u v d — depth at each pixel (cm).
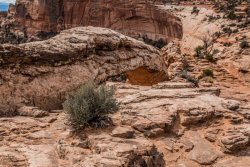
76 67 1421
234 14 9312
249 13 9581
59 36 1512
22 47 1236
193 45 8962
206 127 988
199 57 4959
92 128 893
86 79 1438
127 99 1145
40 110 1112
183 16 12131
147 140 855
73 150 787
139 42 1944
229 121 1014
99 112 913
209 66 4275
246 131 926
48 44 1363
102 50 1642
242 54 4847
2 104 1134
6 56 1183
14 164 742
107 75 1605
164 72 2238
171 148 865
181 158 843
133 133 874
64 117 1069
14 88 1179
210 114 1016
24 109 1121
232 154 875
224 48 5462
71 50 1414
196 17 11294
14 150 814
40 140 888
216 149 891
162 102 1102
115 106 943
